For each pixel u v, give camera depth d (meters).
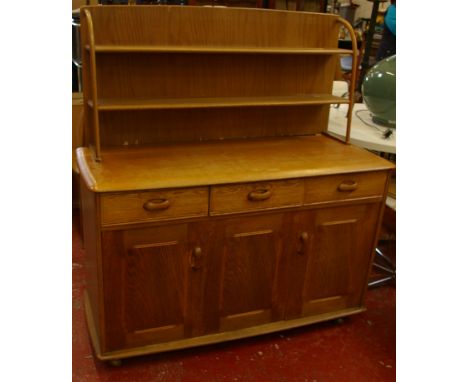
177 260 1.74
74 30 2.97
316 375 1.89
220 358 1.95
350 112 2.10
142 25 1.84
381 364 1.97
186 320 1.86
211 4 3.94
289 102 1.97
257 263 1.88
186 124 2.07
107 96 1.91
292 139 2.24
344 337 2.13
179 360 1.92
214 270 1.82
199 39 1.95
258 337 2.09
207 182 1.65
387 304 2.39
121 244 1.63
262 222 1.82
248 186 1.72
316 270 2.02
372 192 1.97
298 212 1.87
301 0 4.34
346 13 4.61
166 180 1.61
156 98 1.97
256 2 4.15
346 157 1.99
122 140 2.00
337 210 1.94
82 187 1.85
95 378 1.80
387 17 3.00
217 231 1.76
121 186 1.54
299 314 2.09
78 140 2.75
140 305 1.76
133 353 1.81
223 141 2.14
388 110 2.24
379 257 2.78
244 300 1.93
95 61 1.78
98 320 1.75
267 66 2.12
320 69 2.22
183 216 1.67
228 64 2.04
